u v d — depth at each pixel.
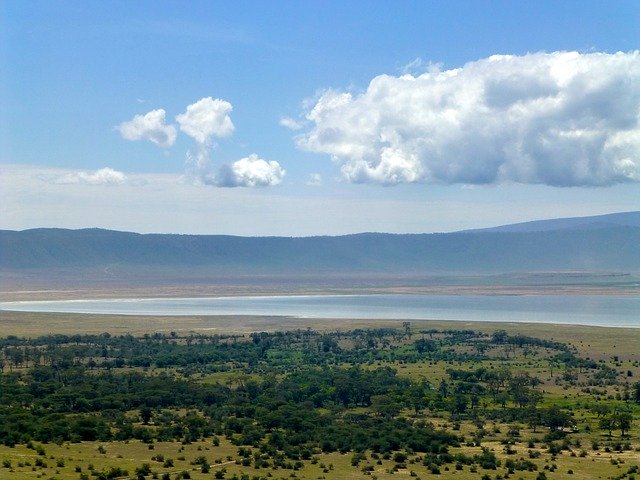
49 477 193.75
